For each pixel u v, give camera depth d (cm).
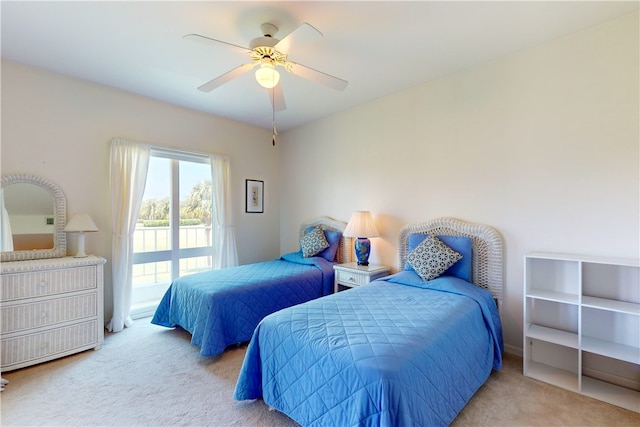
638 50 200
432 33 221
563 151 229
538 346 240
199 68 274
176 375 228
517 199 252
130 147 325
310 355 159
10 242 262
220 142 412
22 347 232
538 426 172
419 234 306
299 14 198
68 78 293
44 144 280
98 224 312
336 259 391
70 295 255
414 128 318
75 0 184
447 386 163
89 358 252
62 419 179
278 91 243
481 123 271
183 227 383
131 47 240
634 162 202
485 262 268
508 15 201
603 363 214
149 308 355
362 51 246
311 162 436
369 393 133
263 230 466
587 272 219
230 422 177
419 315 192
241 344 282
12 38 227
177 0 185
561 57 229
